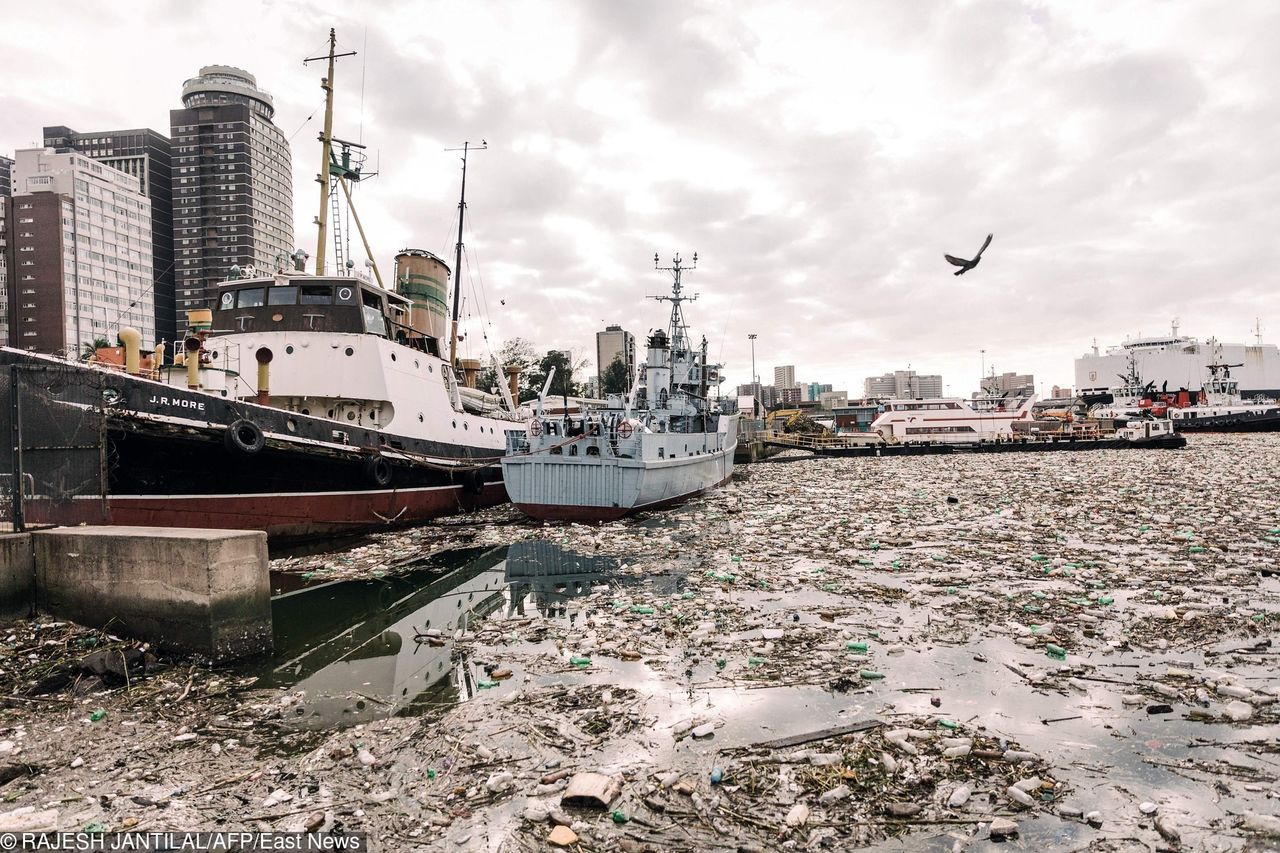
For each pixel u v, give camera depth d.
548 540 19.64
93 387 11.34
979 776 6.07
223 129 105.56
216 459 15.27
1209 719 7.06
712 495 31.27
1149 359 139.12
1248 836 5.05
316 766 6.62
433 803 5.90
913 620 10.88
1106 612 10.78
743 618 11.27
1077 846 5.02
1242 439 72.00
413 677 9.31
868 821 5.43
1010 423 70.50
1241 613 10.53
